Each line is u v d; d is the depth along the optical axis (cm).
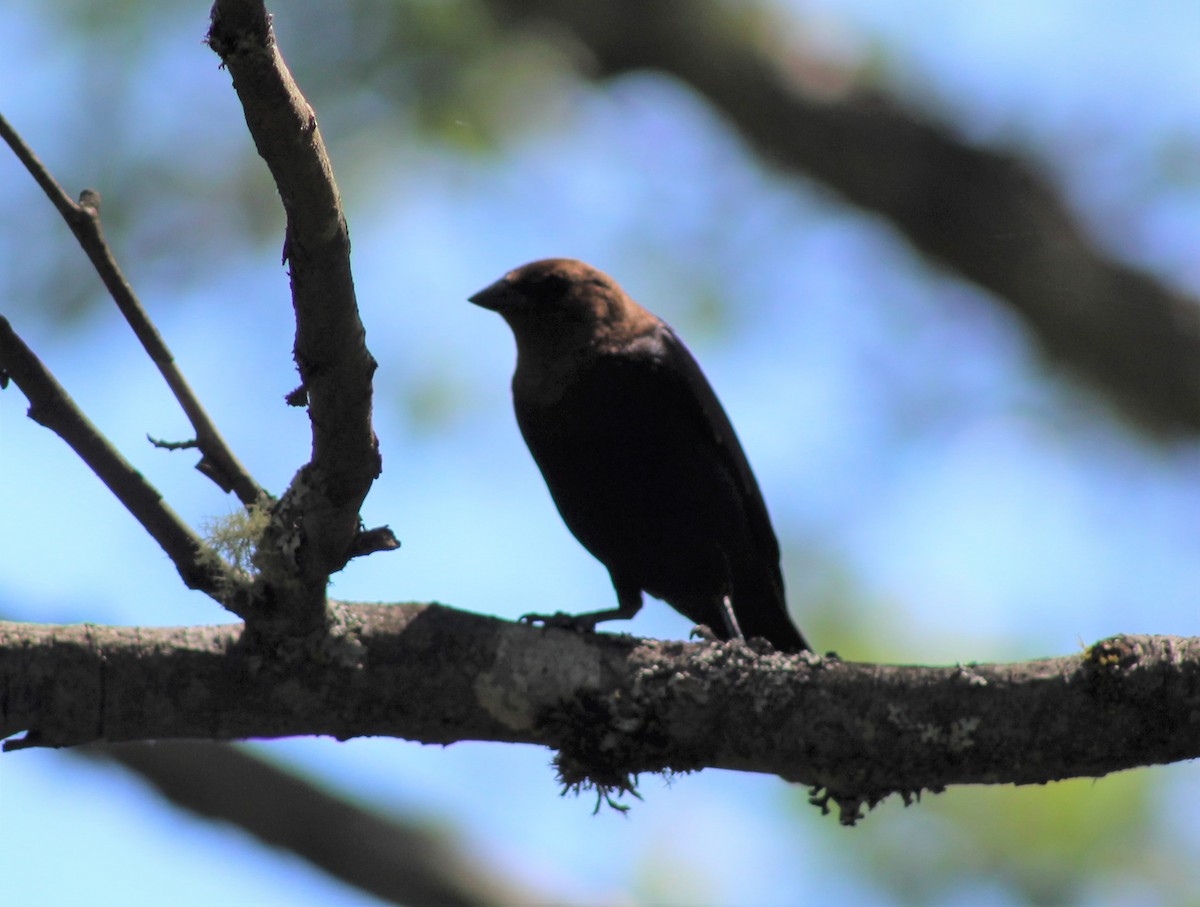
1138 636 664
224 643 684
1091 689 657
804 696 684
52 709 667
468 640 700
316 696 689
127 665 672
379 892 1148
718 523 1051
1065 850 1029
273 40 509
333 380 595
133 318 654
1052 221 1467
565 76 1354
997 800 1047
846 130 1475
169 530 649
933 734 670
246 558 659
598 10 1412
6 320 599
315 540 649
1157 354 1433
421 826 1182
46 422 620
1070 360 1453
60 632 674
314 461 632
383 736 707
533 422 1061
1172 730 653
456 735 706
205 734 689
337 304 574
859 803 696
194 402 666
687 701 688
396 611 708
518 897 1156
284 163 533
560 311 1053
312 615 673
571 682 693
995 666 679
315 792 1156
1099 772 668
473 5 1246
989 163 1482
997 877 1030
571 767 701
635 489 1046
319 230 553
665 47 1434
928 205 1475
